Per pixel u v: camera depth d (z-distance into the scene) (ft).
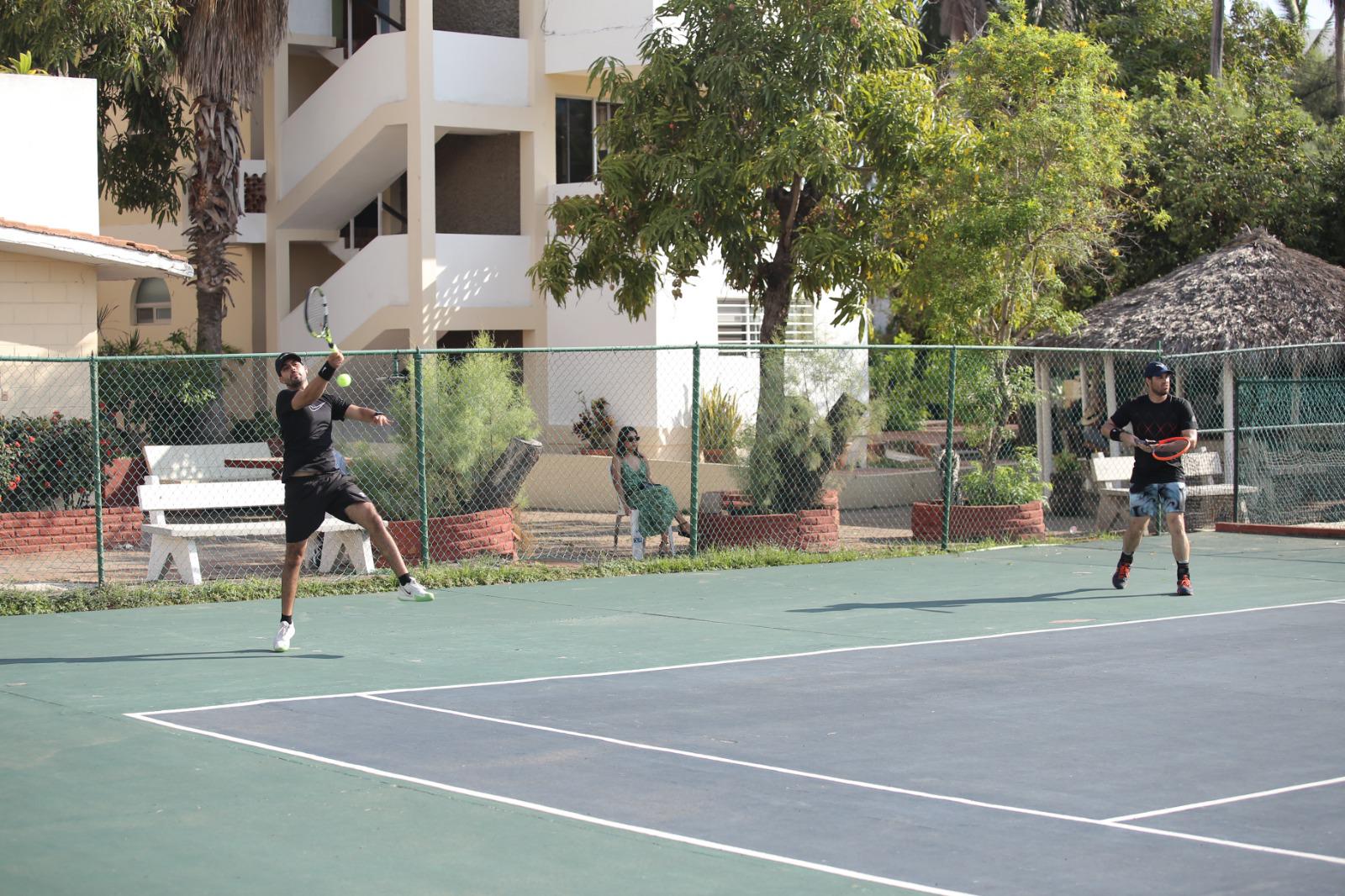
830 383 60.49
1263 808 21.74
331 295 85.46
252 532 48.14
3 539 56.49
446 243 82.48
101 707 28.89
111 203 98.78
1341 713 28.45
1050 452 75.56
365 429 81.05
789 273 64.80
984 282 67.21
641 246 62.75
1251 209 101.55
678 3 62.18
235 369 91.71
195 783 23.09
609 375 82.53
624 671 32.91
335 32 89.97
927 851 19.58
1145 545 61.00
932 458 82.69
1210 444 75.97
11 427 58.59
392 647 36.04
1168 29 134.82
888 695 30.12
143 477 69.05
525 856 19.31
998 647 36.14
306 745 25.66
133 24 72.64
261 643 36.63
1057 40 69.15
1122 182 78.43
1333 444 73.46
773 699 29.68
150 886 18.08
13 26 72.02
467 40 83.30
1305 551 58.90
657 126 63.16
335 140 86.07
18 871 18.66
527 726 27.14
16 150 63.52
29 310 62.28
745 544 56.13
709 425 79.71
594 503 76.43
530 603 44.06
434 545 51.11
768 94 60.18
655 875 18.56
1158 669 33.12
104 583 44.65
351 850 19.61
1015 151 67.21
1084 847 19.72
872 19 61.00
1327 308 75.15
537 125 85.30
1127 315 76.13
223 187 79.05
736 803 21.95
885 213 65.92
